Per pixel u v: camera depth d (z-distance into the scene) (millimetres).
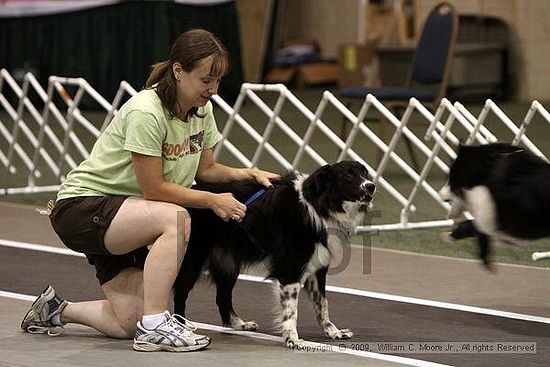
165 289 6402
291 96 11984
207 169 7062
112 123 6555
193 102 6348
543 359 6289
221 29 23109
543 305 7809
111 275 6664
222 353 6367
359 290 8336
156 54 21812
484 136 10602
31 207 12391
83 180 6555
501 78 23609
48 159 14117
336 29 28516
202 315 7523
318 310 6852
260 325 7234
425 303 7883
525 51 23703
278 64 28094
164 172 6484
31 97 22219
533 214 6836
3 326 7043
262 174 6832
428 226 11047
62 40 22062
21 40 22203
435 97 13914
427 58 14469
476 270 9055
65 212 6531
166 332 6363
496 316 7461
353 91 14141
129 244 6453
